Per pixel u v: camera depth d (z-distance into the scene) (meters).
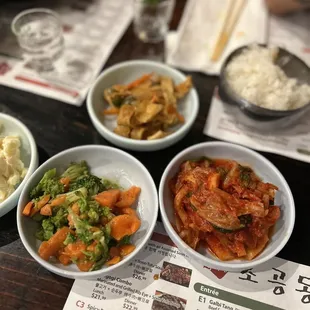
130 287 0.26
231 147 0.30
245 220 0.26
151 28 0.42
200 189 0.28
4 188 0.28
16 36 0.39
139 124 0.33
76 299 0.25
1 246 0.27
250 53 0.36
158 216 0.29
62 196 0.27
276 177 0.29
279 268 0.27
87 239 0.25
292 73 0.36
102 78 0.35
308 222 0.30
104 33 0.41
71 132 0.34
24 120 0.34
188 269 0.27
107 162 0.31
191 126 0.34
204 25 0.42
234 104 0.34
